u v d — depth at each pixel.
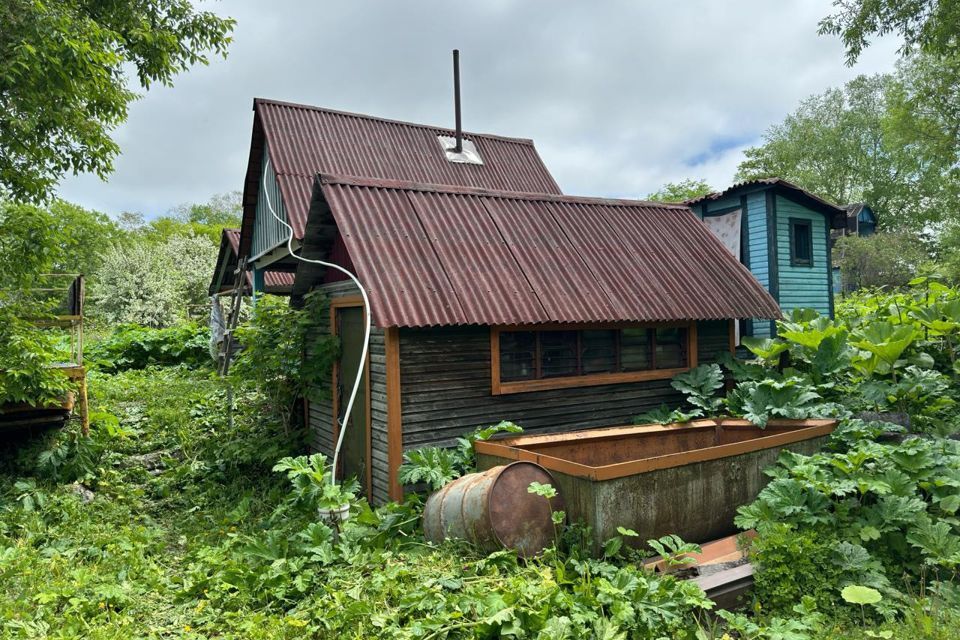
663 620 3.46
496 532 4.14
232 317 10.97
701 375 7.38
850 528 4.50
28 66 7.48
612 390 7.12
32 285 8.23
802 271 13.26
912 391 7.21
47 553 4.82
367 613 3.52
